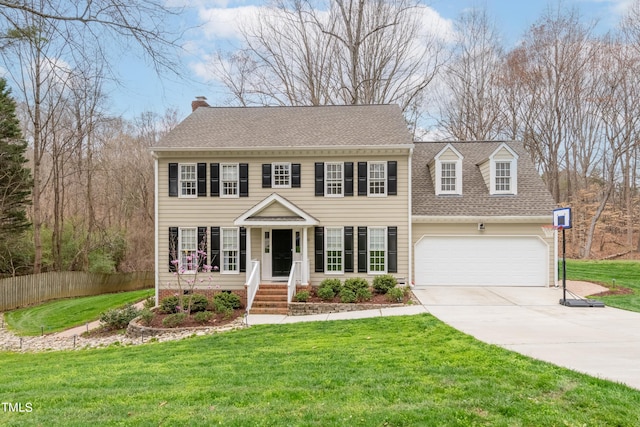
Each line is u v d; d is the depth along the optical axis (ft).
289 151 57.16
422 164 67.31
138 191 125.70
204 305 49.93
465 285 57.82
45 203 111.34
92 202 110.93
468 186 62.34
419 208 58.80
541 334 30.30
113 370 26.11
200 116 67.87
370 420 15.58
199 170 57.67
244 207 57.57
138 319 46.65
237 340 34.73
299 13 98.17
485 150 69.36
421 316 38.91
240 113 68.85
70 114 92.07
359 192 57.06
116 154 124.36
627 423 14.92
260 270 57.36
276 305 50.16
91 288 85.30
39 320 57.67
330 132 60.54
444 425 15.05
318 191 57.26
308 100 101.86
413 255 58.13
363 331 34.91
